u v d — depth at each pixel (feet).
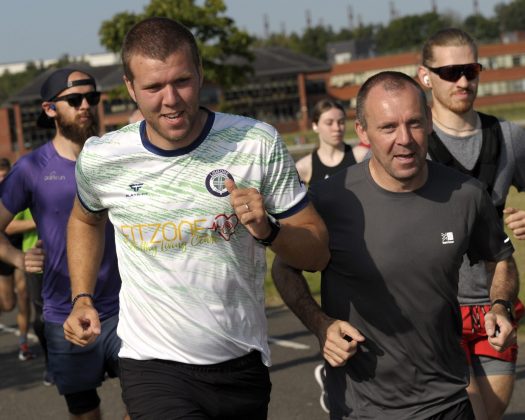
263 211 10.43
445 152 14.60
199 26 148.15
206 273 11.43
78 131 16.70
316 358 25.93
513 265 12.44
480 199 11.53
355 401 11.71
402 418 11.52
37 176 16.63
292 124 268.41
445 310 11.44
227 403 11.86
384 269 11.32
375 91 11.14
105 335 16.24
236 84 154.20
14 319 39.04
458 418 11.63
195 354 11.62
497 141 14.61
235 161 11.25
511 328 11.71
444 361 11.55
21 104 258.16
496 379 13.96
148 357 11.75
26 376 27.20
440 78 14.47
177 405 11.50
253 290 11.75
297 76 268.82
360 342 11.55
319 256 11.39
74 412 16.72
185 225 11.31
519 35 287.28
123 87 157.17
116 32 143.13
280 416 20.45
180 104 10.58
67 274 16.42
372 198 11.50
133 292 11.77
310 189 12.01
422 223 11.34
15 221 21.66
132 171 11.39
